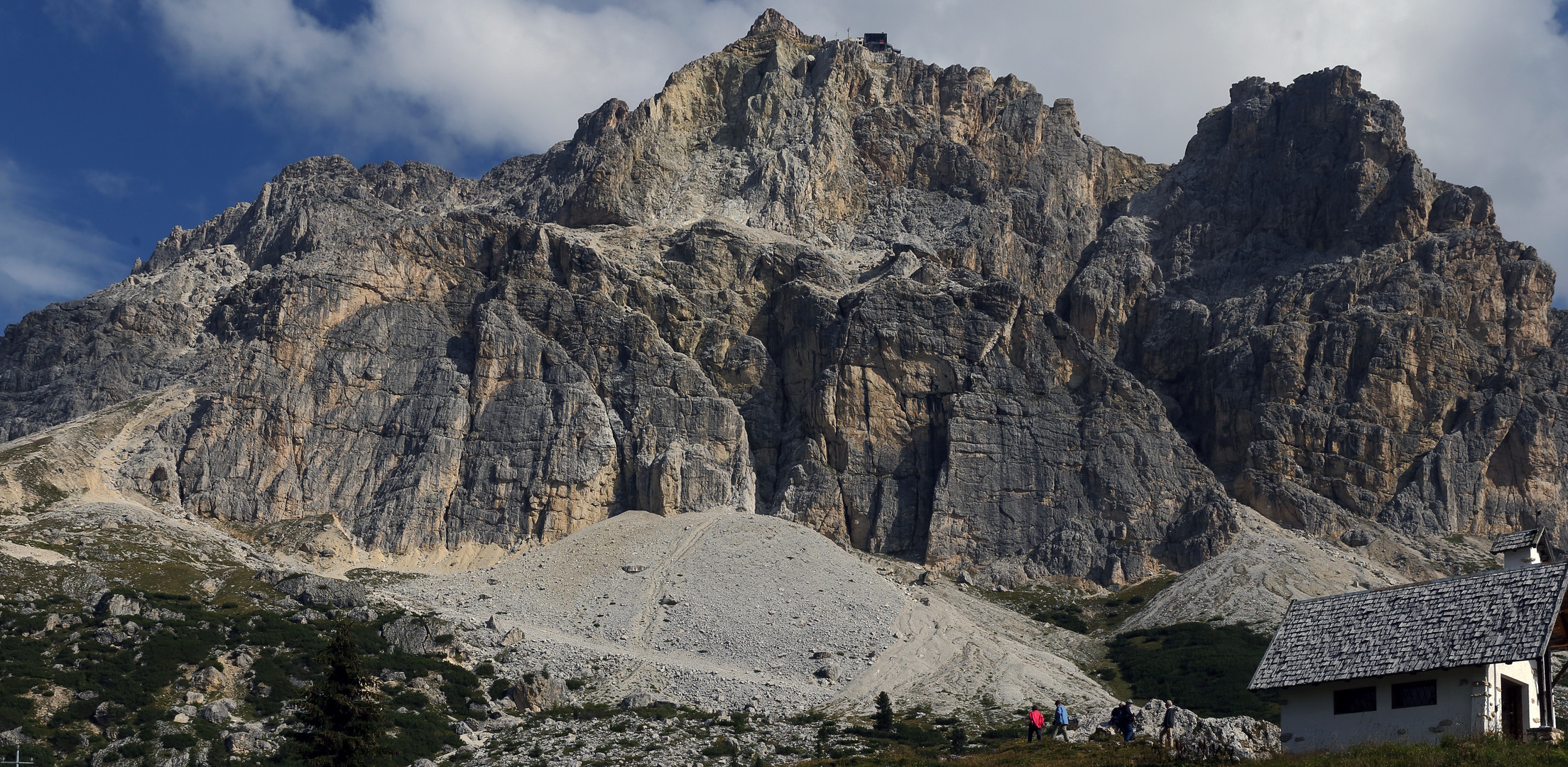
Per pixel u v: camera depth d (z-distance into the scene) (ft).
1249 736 298.35
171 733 465.88
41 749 444.14
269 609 600.80
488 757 484.33
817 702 565.94
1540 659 267.18
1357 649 276.21
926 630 636.89
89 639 527.40
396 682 542.98
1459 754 246.68
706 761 467.93
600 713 542.98
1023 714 532.73
